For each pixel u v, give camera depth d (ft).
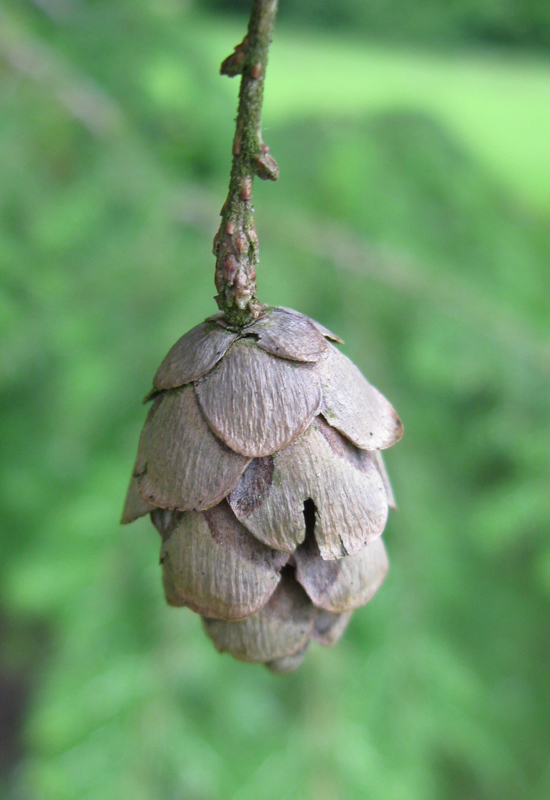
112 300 0.56
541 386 0.56
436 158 0.69
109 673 0.47
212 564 0.27
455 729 0.50
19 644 0.82
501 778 0.65
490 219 0.69
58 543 0.51
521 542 0.58
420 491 0.55
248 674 0.49
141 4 0.69
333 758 0.46
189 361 0.27
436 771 0.66
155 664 0.48
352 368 0.28
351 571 0.27
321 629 0.28
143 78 0.62
